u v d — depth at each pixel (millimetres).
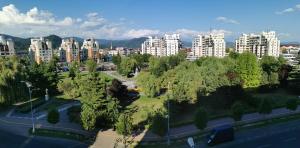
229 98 65000
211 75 69625
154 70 113375
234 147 43625
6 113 66625
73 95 83750
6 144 46156
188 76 73125
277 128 52406
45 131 52031
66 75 133375
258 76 88562
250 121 55906
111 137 48094
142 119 59000
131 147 43656
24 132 52219
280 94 84625
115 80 76375
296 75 106375
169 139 45906
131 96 84250
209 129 51312
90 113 48812
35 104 74250
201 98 65000
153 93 80625
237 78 69750
